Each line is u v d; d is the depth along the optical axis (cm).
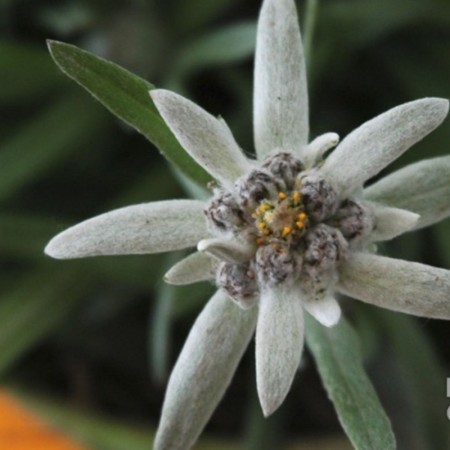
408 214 26
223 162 26
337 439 34
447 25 35
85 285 35
